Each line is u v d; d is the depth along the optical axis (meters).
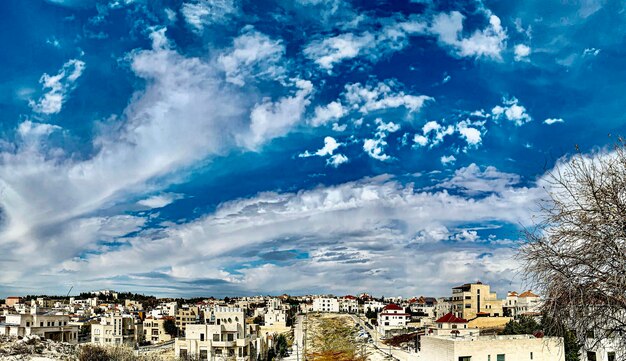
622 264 19.80
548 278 22.06
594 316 21.30
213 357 123.50
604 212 20.83
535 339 68.94
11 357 114.81
